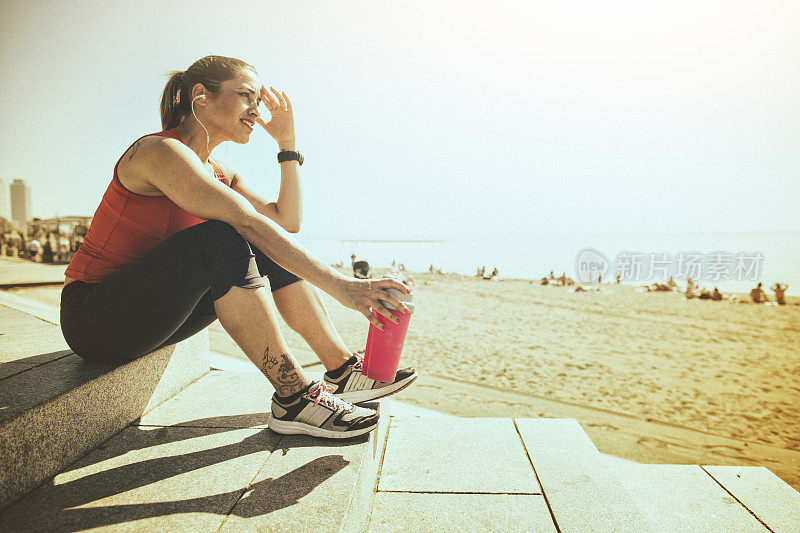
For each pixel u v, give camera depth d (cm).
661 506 235
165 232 156
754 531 216
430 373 762
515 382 728
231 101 163
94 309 146
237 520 111
